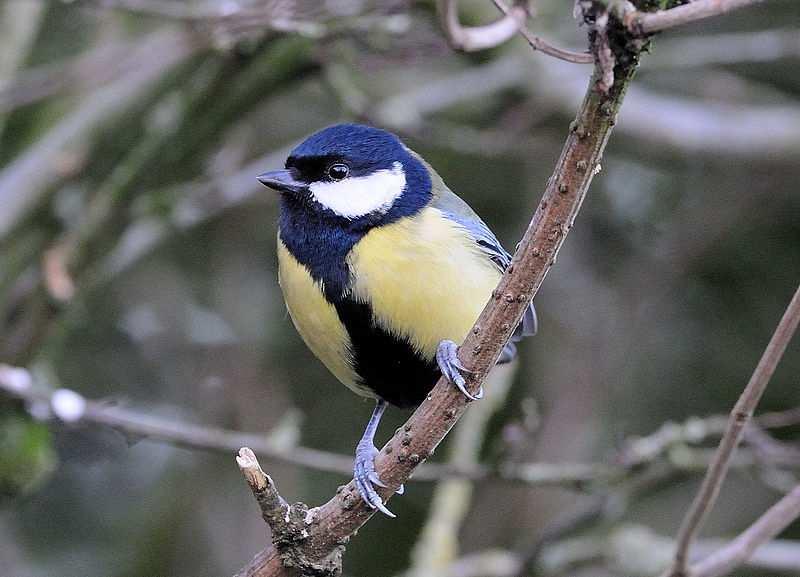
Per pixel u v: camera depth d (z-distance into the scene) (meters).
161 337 11.07
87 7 8.97
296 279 6.57
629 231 11.54
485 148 10.09
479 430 8.91
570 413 10.77
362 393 7.12
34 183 9.71
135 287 11.24
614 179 11.59
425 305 6.33
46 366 9.24
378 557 11.51
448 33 6.18
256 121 11.96
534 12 6.43
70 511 10.92
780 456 7.97
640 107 10.83
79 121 9.88
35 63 11.15
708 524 10.93
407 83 11.93
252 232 11.66
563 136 10.87
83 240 9.23
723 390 11.02
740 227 11.25
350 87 9.52
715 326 11.21
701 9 4.02
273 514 5.31
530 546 8.75
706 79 11.65
